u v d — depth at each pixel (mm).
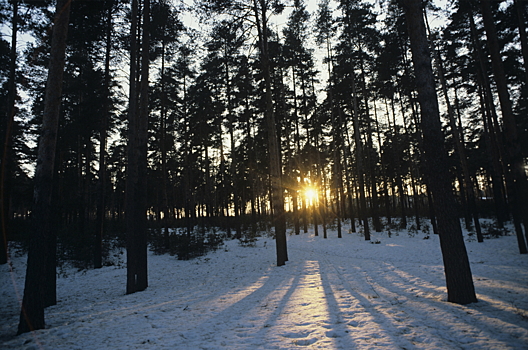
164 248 19125
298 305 6031
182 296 7996
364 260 13688
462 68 19516
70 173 21172
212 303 6750
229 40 14117
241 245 20047
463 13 15812
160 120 21562
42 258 5965
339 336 4094
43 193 6184
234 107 25375
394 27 18250
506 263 10406
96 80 14812
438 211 5723
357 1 20391
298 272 10953
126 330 5020
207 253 18094
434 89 6023
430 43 18328
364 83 22438
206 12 12508
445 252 5551
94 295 9398
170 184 33844
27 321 5582
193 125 24844
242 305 6375
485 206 28375
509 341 3463
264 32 13992
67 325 5719
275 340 4078
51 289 8297
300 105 25781
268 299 6820
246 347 3865
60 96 6656
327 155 31688
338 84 22812
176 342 4227
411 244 16828
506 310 4590
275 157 13617
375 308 5406
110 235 21625
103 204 15078
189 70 23750
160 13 11609
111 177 36438
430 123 5926
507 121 10016
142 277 9656
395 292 6672
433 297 5871
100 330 5133
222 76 24375
